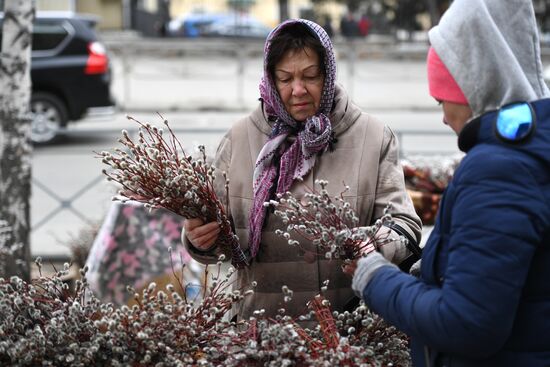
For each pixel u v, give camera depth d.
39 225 6.85
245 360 2.15
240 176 2.66
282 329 2.13
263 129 2.68
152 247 4.29
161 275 4.27
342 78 18.81
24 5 4.73
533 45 1.86
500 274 1.66
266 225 2.58
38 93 11.48
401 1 30.25
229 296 2.33
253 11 35.47
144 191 2.42
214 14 31.58
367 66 18.69
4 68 4.74
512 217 1.67
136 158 2.39
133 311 2.22
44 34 11.64
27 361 2.14
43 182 8.09
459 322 1.69
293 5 34.91
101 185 6.71
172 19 35.06
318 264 2.57
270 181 2.58
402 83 18.67
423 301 1.78
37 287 2.38
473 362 1.82
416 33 30.52
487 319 1.66
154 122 14.86
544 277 1.77
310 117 2.57
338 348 2.05
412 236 2.45
